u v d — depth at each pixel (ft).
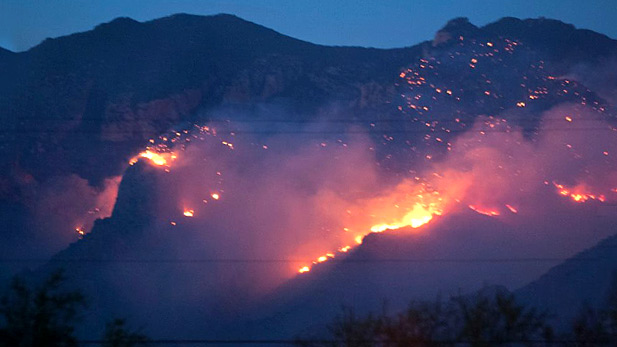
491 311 70.90
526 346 70.38
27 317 68.18
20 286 71.15
